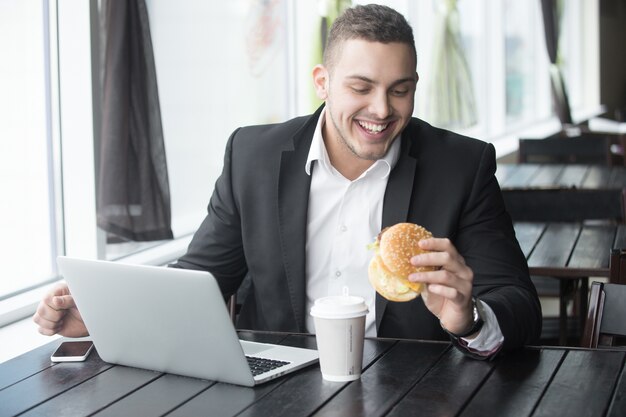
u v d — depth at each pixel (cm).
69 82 283
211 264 190
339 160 178
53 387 141
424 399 129
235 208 188
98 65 286
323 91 176
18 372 150
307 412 125
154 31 349
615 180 411
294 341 165
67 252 289
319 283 181
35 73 278
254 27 414
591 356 148
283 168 182
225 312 132
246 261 189
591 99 1129
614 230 300
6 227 272
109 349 152
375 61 154
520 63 855
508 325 148
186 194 371
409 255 134
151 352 146
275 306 183
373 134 161
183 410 128
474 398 129
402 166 178
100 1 288
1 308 257
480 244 175
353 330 136
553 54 834
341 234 179
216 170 388
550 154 504
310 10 446
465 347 148
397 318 175
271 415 124
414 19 586
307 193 180
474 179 179
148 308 141
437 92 632
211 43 382
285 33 442
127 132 286
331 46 162
